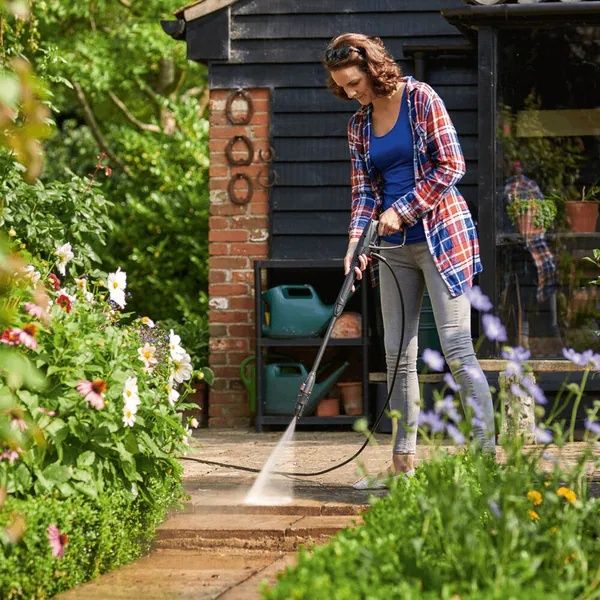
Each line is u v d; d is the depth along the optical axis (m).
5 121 2.76
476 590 3.08
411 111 5.66
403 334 5.82
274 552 5.08
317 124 10.33
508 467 3.99
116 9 15.97
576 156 8.89
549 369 8.49
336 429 9.90
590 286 8.88
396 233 5.79
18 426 3.78
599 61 8.82
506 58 8.86
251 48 10.38
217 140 10.39
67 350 4.58
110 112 18.53
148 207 13.89
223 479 6.45
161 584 4.36
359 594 2.99
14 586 3.78
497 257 8.87
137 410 4.90
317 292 10.43
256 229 10.34
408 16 10.26
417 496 3.73
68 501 4.20
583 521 3.99
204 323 11.65
